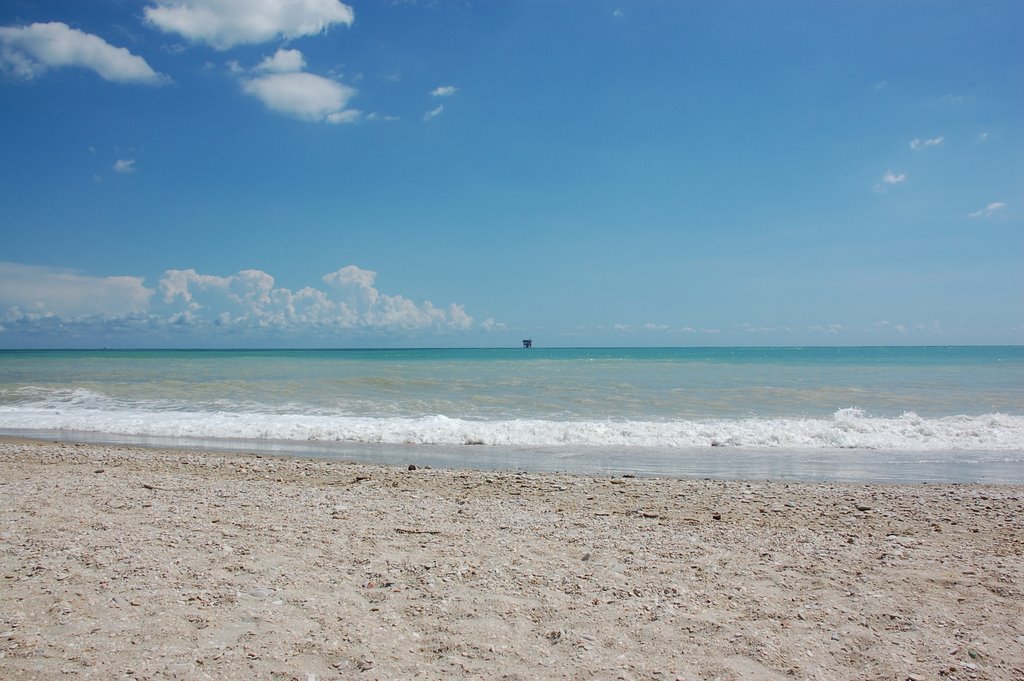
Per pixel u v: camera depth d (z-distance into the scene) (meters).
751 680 4.05
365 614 5.00
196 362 54.06
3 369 42.97
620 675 4.10
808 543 7.15
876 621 4.96
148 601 5.16
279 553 6.52
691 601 5.35
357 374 36.06
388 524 7.84
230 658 4.23
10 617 4.83
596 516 8.42
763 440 15.88
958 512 8.77
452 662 4.24
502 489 10.30
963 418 18.39
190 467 12.15
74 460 12.87
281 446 15.59
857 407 21.44
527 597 5.41
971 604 5.30
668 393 25.41
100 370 41.09
